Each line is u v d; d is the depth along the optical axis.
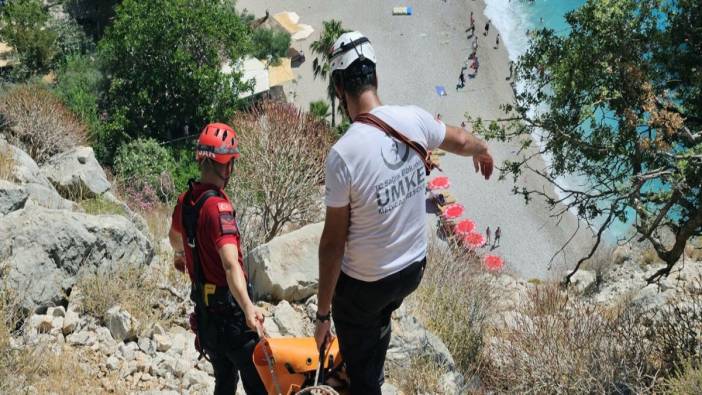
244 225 11.53
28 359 5.78
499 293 12.91
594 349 9.41
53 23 48.44
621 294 16.55
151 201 19.22
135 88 35.28
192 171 28.91
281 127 14.23
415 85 51.94
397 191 3.29
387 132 3.27
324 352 3.76
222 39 37.09
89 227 7.29
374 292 3.45
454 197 40.06
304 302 7.95
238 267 4.12
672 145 13.80
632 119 13.05
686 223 13.09
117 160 28.33
